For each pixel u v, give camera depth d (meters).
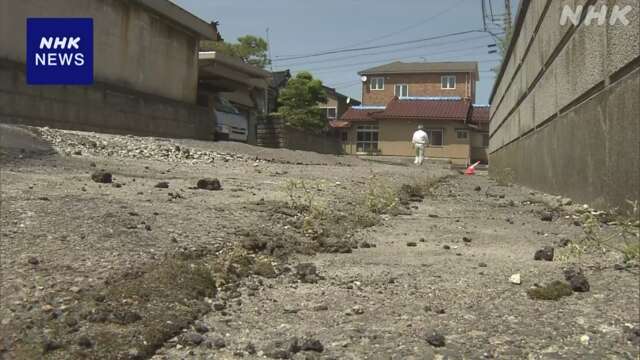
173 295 2.67
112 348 2.12
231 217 4.55
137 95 15.76
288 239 4.12
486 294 3.01
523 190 10.76
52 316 2.28
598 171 6.16
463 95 53.81
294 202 5.46
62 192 5.07
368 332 2.47
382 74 55.56
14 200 4.32
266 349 2.25
